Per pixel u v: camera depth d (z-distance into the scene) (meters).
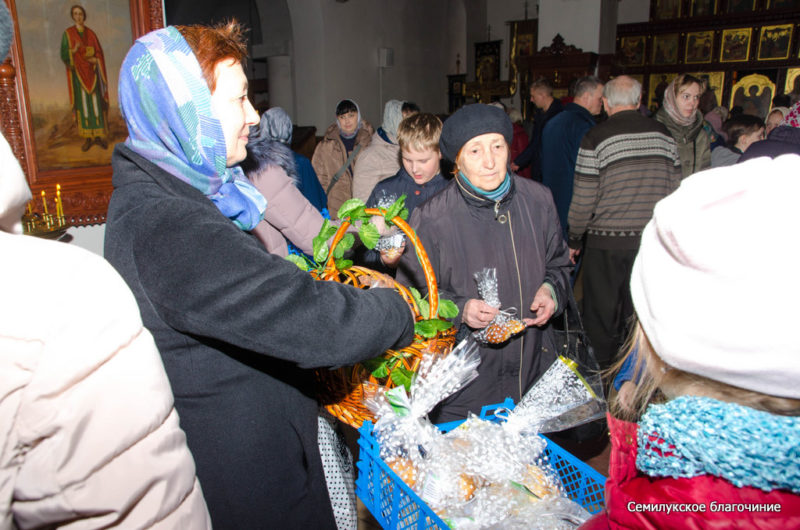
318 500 1.08
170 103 0.90
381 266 2.40
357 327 0.88
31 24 2.84
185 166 0.94
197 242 0.81
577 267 3.90
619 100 2.88
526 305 1.70
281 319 0.82
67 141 3.04
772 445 0.56
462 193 1.66
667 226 0.60
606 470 2.26
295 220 1.93
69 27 2.98
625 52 11.94
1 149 0.61
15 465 0.58
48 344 0.58
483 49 13.15
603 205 2.95
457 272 1.69
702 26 11.11
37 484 0.58
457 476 1.16
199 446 0.94
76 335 0.59
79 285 0.62
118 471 0.62
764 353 0.53
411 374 1.12
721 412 0.59
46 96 2.92
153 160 0.93
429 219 1.70
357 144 4.20
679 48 11.45
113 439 0.61
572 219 3.08
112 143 3.24
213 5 13.84
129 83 0.91
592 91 4.00
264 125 3.09
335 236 1.23
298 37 9.38
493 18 12.96
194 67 0.92
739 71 11.02
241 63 1.00
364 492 1.32
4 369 0.57
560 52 8.06
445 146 1.65
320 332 0.85
